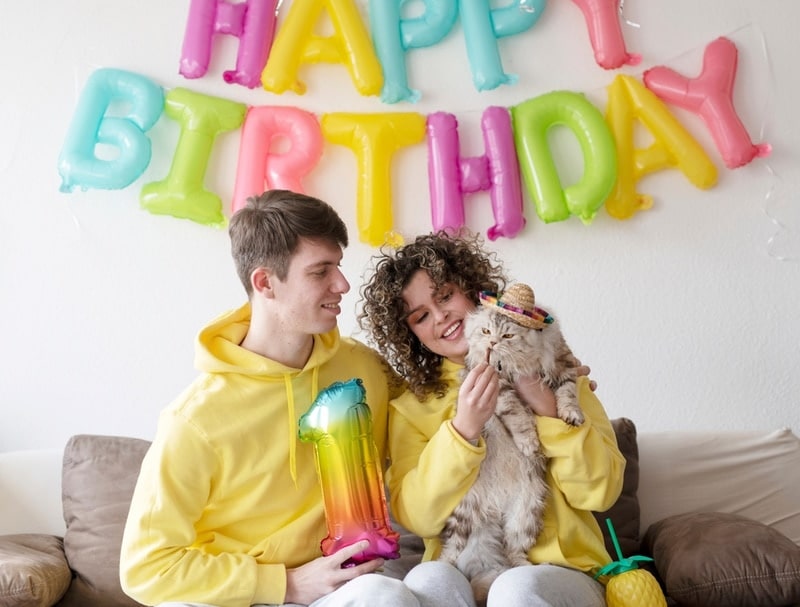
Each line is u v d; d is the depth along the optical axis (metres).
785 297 2.68
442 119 2.63
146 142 2.61
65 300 2.69
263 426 1.89
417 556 2.17
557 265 2.68
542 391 1.88
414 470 1.92
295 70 2.64
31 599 1.99
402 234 2.69
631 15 2.69
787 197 2.67
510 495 1.87
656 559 2.14
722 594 1.99
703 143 2.69
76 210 2.68
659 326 2.68
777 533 2.09
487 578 1.83
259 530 1.91
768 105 2.68
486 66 2.60
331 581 1.77
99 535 2.23
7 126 2.69
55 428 2.69
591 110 2.61
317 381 1.96
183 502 1.84
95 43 2.70
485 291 1.96
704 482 2.40
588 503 1.89
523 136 2.63
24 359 2.69
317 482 1.93
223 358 1.93
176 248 2.68
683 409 2.69
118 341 2.69
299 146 2.62
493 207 2.63
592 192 2.57
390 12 2.65
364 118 2.63
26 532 2.37
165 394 2.69
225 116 2.63
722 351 2.68
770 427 2.68
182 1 2.70
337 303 1.94
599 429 1.98
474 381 1.82
